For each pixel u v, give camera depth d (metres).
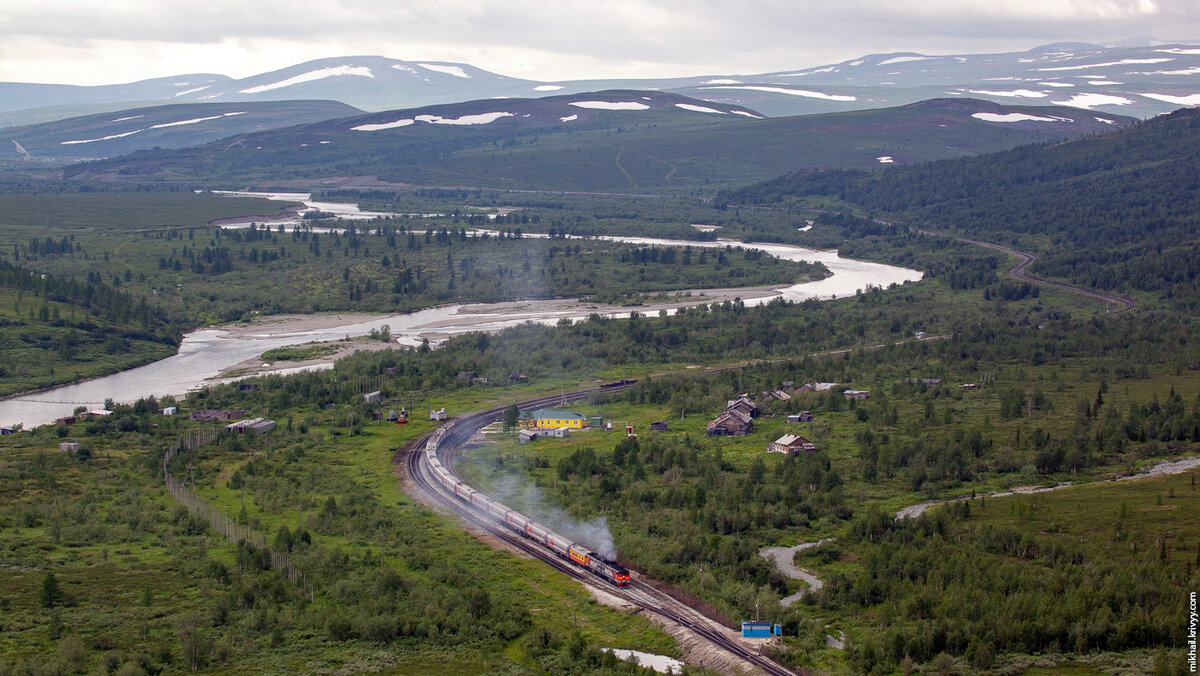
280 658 123.44
